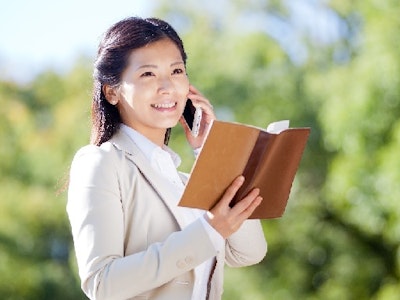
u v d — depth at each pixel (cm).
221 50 1684
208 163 302
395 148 1119
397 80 1132
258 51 1653
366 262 1518
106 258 312
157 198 327
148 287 309
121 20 337
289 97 1611
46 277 1677
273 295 1522
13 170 1784
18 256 1695
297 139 320
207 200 311
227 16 1773
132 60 330
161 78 330
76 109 1781
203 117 367
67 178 358
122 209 323
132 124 340
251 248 358
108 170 322
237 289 1505
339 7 1720
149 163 332
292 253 1552
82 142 1728
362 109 1159
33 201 1725
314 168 1583
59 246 1725
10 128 1859
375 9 1159
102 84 338
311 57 1716
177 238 310
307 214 1559
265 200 327
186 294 324
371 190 1189
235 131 301
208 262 332
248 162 312
